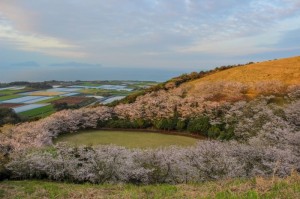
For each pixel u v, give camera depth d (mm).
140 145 42656
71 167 21484
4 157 24156
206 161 21375
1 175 21156
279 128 32969
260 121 40719
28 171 21719
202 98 57594
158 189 13500
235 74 72500
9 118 67000
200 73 82688
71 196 13055
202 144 25266
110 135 51062
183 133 50156
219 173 20438
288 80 61312
